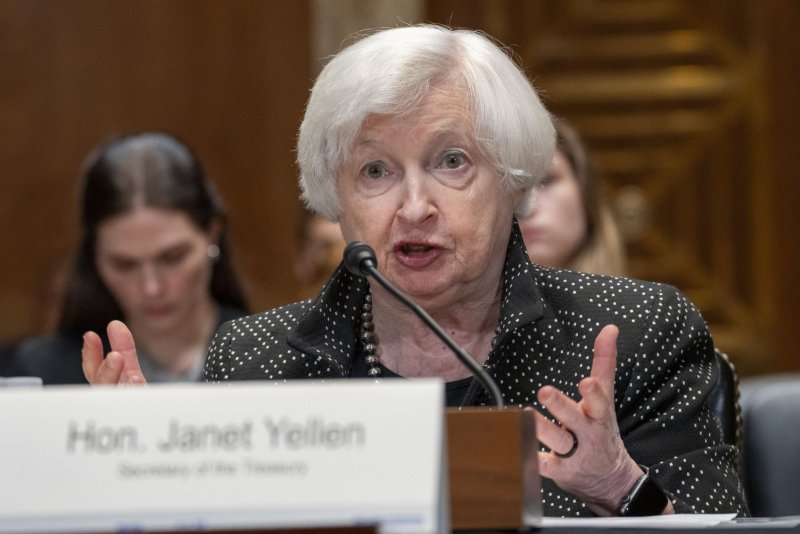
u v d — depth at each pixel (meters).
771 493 9.98
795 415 10.08
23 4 23.03
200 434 4.66
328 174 7.95
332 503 4.54
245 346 8.59
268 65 23.48
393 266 7.75
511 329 7.75
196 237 12.81
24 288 22.84
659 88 23.91
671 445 7.68
